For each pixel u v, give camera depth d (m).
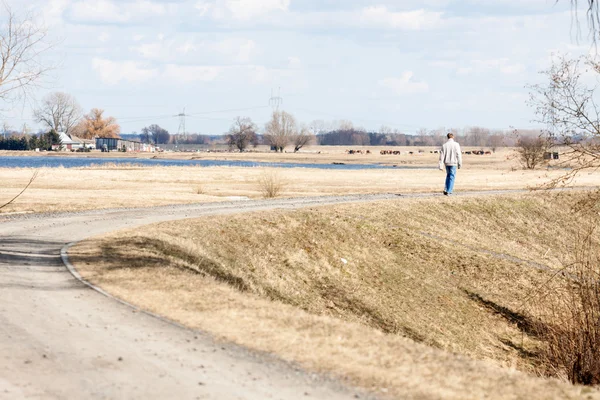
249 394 9.02
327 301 26.33
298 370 10.11
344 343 11.72
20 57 29.53
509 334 27.05
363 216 35.62
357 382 9.66
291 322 13.02
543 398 9.98
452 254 33.56
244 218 30.61
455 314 28.16
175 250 22.92
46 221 29.78
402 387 9.51
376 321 25.98
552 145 23.33
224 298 14.96
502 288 31.03
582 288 22.92
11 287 15.38
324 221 32.91
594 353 19.94
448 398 9.18
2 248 21.30
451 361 11.33
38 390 8.87
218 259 24.95
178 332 11.97
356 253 31.03
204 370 9.96
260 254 27.73
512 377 11.02
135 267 18.05
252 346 11.24
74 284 15.87
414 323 26.62
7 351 10.59
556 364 21.38
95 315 13.02
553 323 24.72
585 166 23.22
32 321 12.49
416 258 32.38
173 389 9.09
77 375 9.53
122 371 9.78
